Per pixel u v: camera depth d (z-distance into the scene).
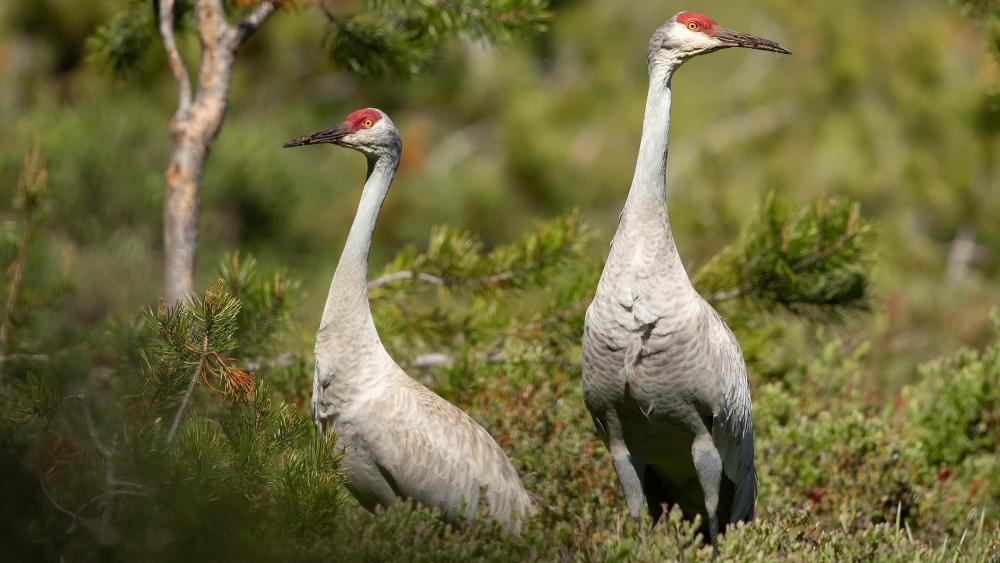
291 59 29.16
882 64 26.97
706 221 22.86
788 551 9.09
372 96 29.52
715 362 9.56
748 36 9.75
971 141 26.09
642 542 8.96
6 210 20.77
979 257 26.55
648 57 9.97
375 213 10.03
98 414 9.41
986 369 13.95
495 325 14.02
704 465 9.78
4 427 8.64
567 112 27.86
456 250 13.98
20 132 23.23
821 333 15.18
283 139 26.45
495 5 13.53
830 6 27.78
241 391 8.27
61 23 25.81
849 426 12.33
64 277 12.88
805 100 27.22
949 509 11.90
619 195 27.23
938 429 13.71
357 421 9.71
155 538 7.86
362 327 9.80
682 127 27.45
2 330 11.59
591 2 28.91
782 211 13.27
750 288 13.50
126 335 11.30
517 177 27.05
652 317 9.35
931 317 20.55
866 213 26.33
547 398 12.24
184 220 12.63
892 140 26.44
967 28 27.30
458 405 12.71
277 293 12.56
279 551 7.93
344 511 8.98
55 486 8.50
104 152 22.81
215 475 7.89
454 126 29.38
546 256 13.90
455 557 8.37
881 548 9.23
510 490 10.09
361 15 14.24
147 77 25.19
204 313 8.15
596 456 12.00
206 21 12.88
